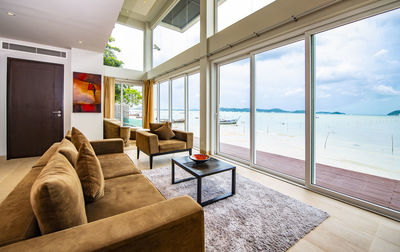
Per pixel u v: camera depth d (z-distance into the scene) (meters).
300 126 2.61
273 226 1.55
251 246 1.32
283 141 2.81
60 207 0.66
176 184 2.39
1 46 3.67
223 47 3.39
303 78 2.54
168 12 5.86
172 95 5.93
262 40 2.77
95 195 1.13
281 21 2.45
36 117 3.99
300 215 1.71
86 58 4.41
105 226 0.70
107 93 6.23
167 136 3.69
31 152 3.94
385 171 1.88
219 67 3.96
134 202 1.20
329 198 2.08
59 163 0.95
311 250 1.30
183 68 4.83
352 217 1.71
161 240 0.74
